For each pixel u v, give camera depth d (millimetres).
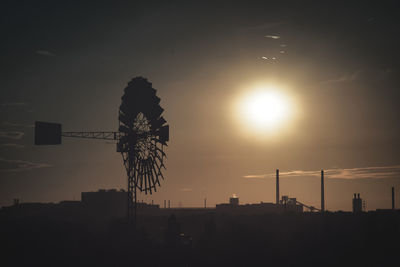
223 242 134750
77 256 118938
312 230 153750
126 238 131375
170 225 133375
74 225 159750
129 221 137875
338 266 115438
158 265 111375
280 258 120688
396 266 115875
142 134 123000
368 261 119750
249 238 139125
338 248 131625
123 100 123750
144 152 123375
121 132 123312
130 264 111688
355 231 155625
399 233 151625
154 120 123062
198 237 148250
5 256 118875
